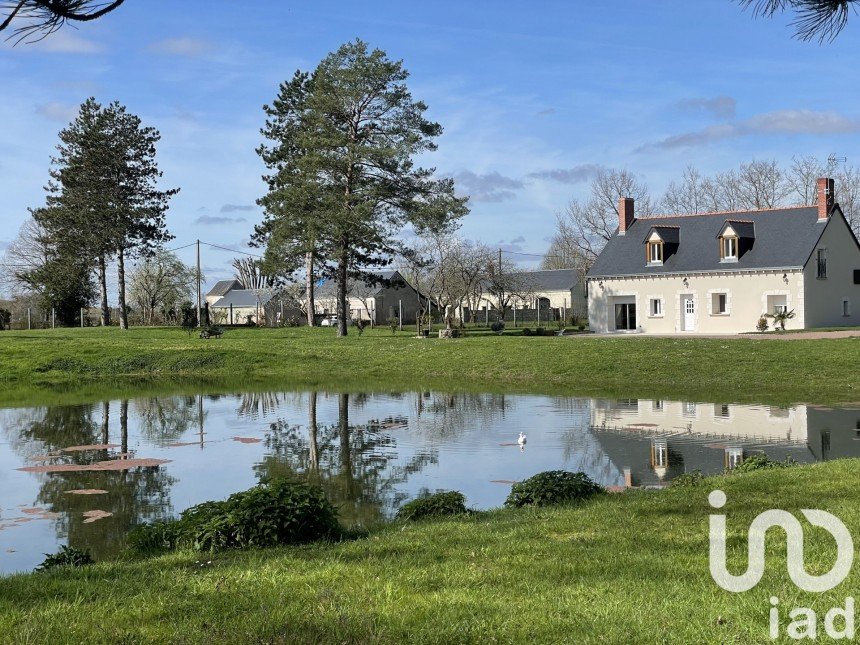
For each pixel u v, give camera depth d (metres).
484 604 5.90
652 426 19.56
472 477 14.25
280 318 83.81
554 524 8.55
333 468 15.43
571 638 5.21
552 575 6.61
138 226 59.09
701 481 10.88
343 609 5.86
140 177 60.78
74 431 20.98
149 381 34.44
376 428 20.39
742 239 48.34
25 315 83.31
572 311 82.88
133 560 8.25
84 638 5.45
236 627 5.57
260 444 18.53
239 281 125.56
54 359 39.03
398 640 5.29
